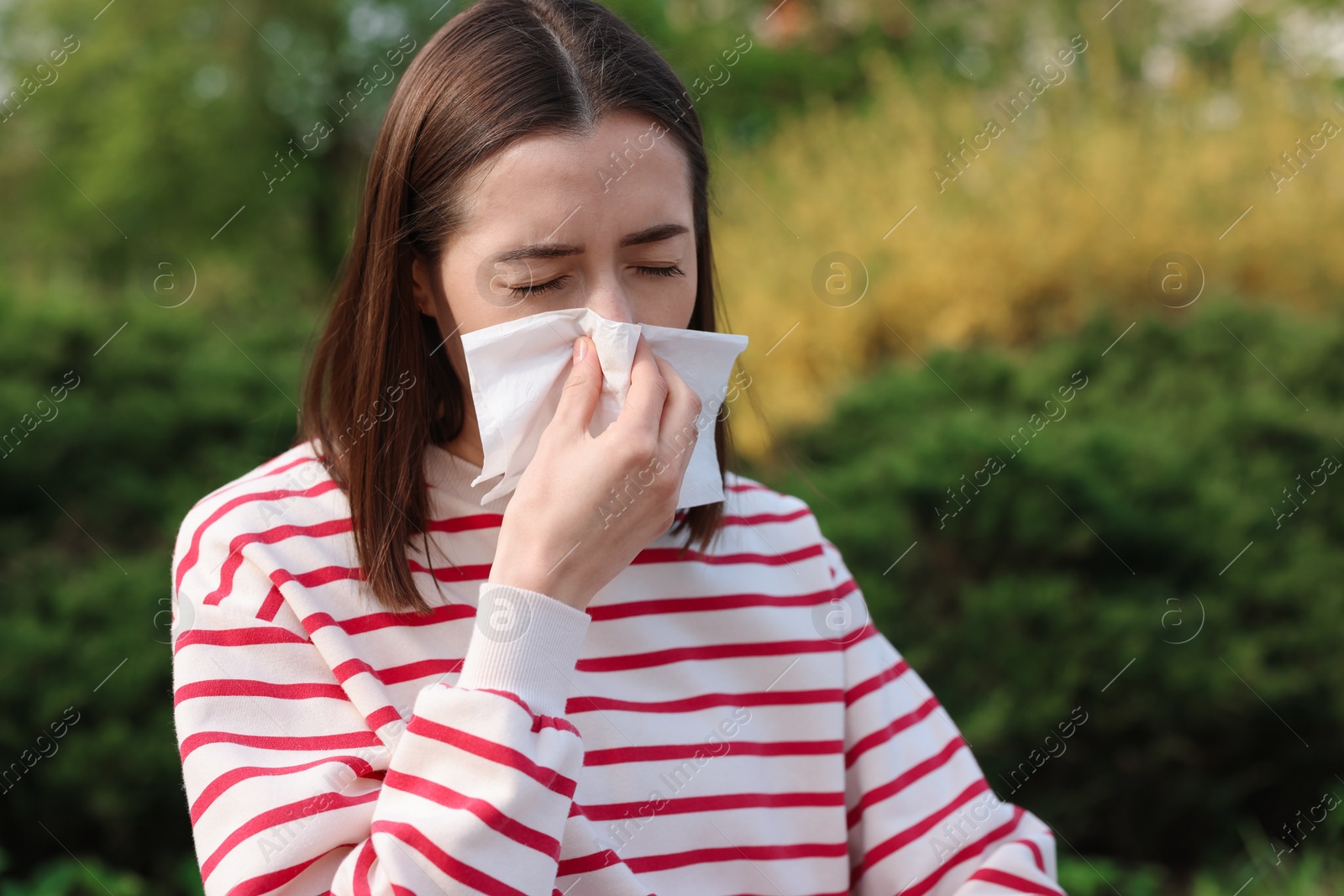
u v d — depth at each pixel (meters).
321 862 0.95
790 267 5.68
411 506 1.11
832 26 10.00
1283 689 2.93
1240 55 7.12
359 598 1.08
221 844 0.94
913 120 6.72
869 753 1.24
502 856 0.88
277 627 1.04
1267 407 3.94
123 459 3.75
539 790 0.91
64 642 2.73
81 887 2.41
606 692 1.13
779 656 1.23
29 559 3.29
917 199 5.96
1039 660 2.85
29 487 3.52
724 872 1.12
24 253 10.26
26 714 2.58
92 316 4.23
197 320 4.72
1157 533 3.13
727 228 6.33
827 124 7.89
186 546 1.11
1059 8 8.56
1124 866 2.94
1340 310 5.26
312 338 1.44
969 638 2.89
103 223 9.99
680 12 9.23
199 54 10.34
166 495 3.63
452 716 0.93
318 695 1.03
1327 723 2.97
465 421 1.18
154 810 2.55
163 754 2.55
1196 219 5.50
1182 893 2.84
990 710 2.76
